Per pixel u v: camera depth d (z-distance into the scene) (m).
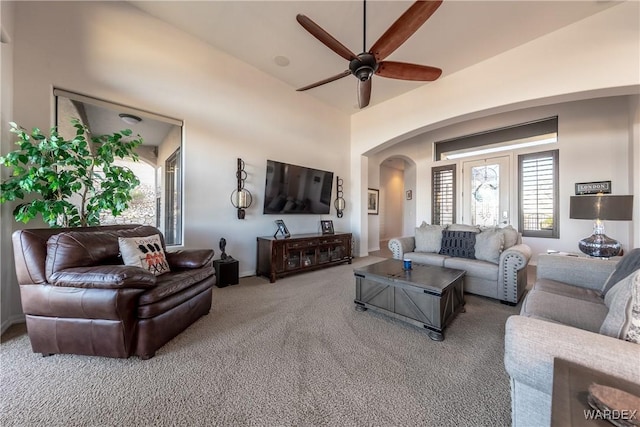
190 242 3.29
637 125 3.31
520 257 2.62
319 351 1.80
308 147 4.75
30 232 1.78
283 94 4.34
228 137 3.65
